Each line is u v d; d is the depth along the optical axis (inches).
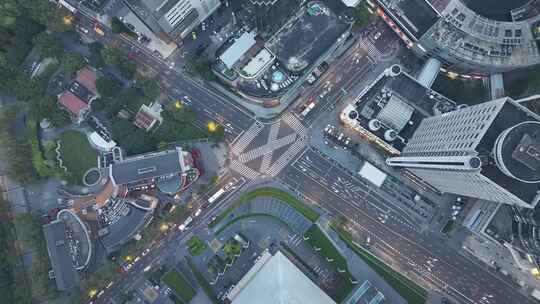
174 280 7288.4
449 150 5201.8
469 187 5620.1
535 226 5526.6
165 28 6934.1
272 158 7485.2
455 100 7170.3
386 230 7170.3
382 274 7062.0
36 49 7844.5
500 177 4645.7
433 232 7086.6
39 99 7568.9
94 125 7623.0
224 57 6973.4
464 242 6993.1
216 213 7426.2
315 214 7278.5
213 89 7677.2
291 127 7524.6
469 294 6894.7
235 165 7504.9
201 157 7539.4
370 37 7564.0
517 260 6397.6
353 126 6998.0
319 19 7111.2
